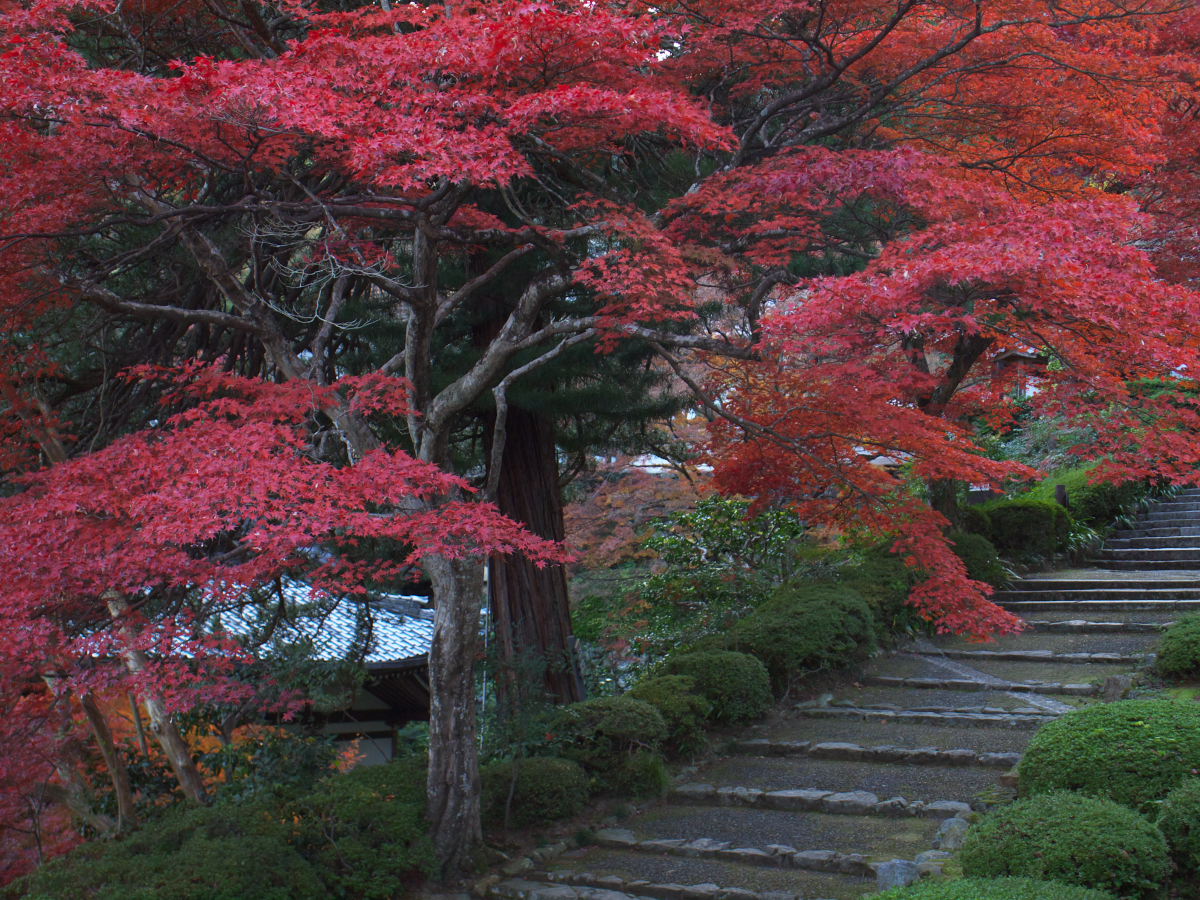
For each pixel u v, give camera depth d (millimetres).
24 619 4977
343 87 5316
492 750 8148
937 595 6918
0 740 5941
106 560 5082
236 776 7395
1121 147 8164
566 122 5801
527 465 10312
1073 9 8570
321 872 5957
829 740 8469
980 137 8734
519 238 6590
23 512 5160
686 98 7289
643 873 6332
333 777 7164
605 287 6215
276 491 4953
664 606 12180
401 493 5145
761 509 8578
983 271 5250
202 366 6531
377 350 9414
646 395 10188
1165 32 10055
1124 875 4195
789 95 7824
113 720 8719
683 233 7629
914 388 7906
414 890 6277
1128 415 6770
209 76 4691
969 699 9125
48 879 5551
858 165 6648
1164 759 4910
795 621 9781
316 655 8062
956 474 7133
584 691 10320
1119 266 5684
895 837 6434
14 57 4496
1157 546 14273
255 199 6223
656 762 7816
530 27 4965
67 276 6090
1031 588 12633
